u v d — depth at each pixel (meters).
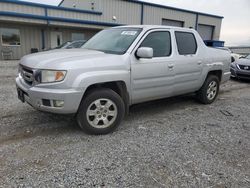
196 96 6.17
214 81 6.19
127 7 24.91
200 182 2.76
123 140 3.78
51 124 4.30
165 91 4.84
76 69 3.52
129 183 2.68
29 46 20.44
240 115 5.40
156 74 4.51
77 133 3.96
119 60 3.97
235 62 10.96
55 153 3.27
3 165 2.93
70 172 2.84
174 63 4.84
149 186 2.64
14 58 19.77
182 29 5.28
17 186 2.55
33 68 3.57
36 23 19.17
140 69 4.23
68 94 3.45
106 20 23.69
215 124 4.72
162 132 4.18
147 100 4.65
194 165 3.12
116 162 3.10
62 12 20.41
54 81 3.44
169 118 4.96
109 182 2.68
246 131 4.42
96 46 4.66
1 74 10.05
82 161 3.09
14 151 3.28
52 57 3.73
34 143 3.54
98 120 3.90
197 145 3.71
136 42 4.28
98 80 3.68
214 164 3.17
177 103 6.20
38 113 4.82
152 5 26.64
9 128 4.06
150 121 4.72
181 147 3.62
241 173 2.99
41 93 3.47
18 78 4.19
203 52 5.66
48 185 2.59
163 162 3.15
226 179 2.85
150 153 3.38
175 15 28.89
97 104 3.84
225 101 6.73
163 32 4.80
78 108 3.69
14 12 17.91
